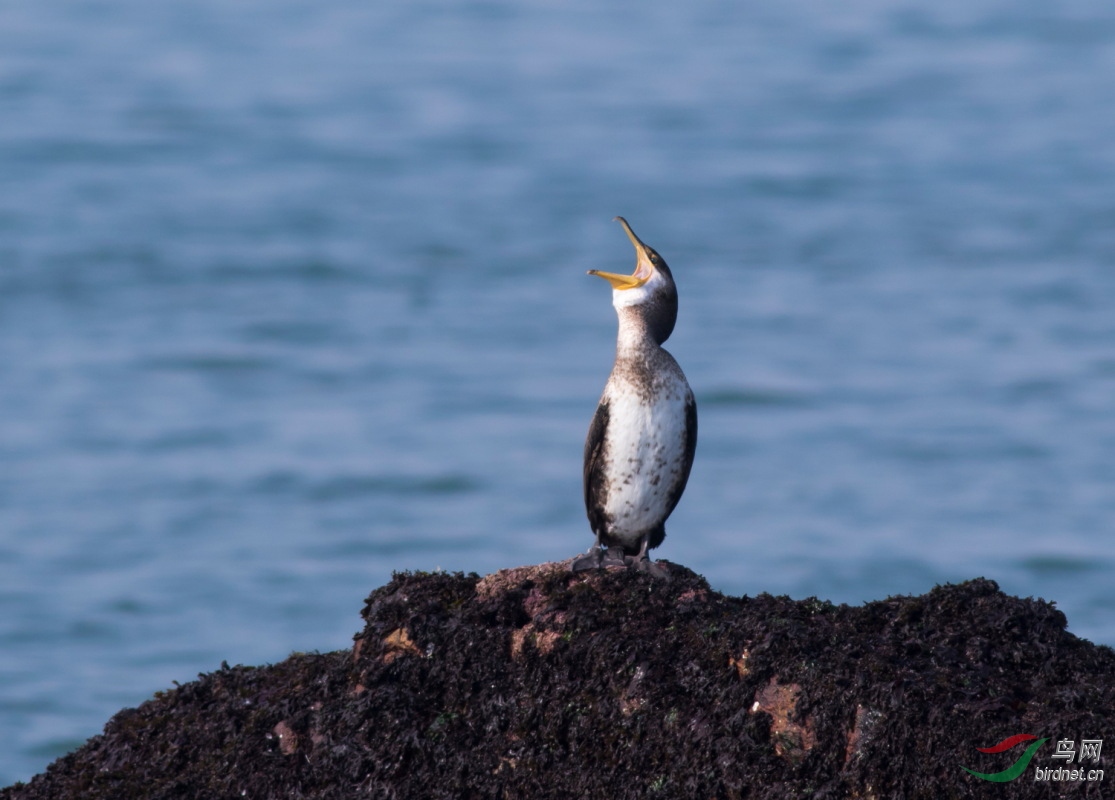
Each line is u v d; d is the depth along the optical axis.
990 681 9.29
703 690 9.51
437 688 10.12
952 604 10.02
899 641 9.68
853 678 9.20
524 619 10.34
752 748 9.16
